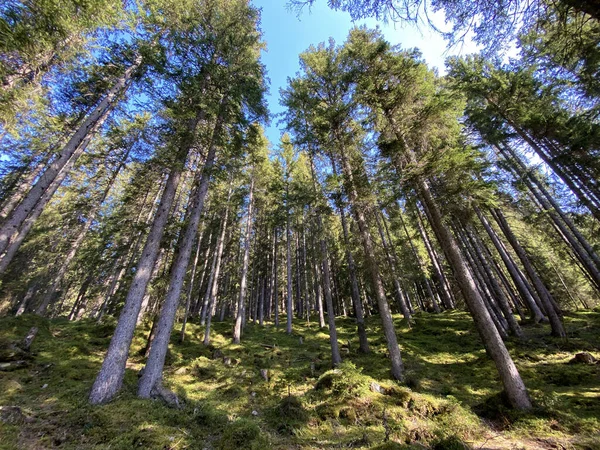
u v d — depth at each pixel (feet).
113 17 24.84
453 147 31.91
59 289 93.71
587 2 12.21
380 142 33.71
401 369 31.48
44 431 16.40
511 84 43.47
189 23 35.35
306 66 46.78
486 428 20.33
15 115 25.68
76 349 37.04
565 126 38.06
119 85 38.34
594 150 35.24
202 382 32.96
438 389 29.12
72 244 61.52
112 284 61.57
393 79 37.19
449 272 86.48
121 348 24.31
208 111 33.01
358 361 40.75
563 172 38.91
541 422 19.76
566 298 83.82
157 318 42.73
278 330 71.15
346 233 43.39
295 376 34.14
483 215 58.70
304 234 93.45
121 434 16.62
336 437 19.29
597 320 51.26
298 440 18.81
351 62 40.55
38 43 19.88
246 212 81.25
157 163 32.94
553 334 44.06
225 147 36.70
